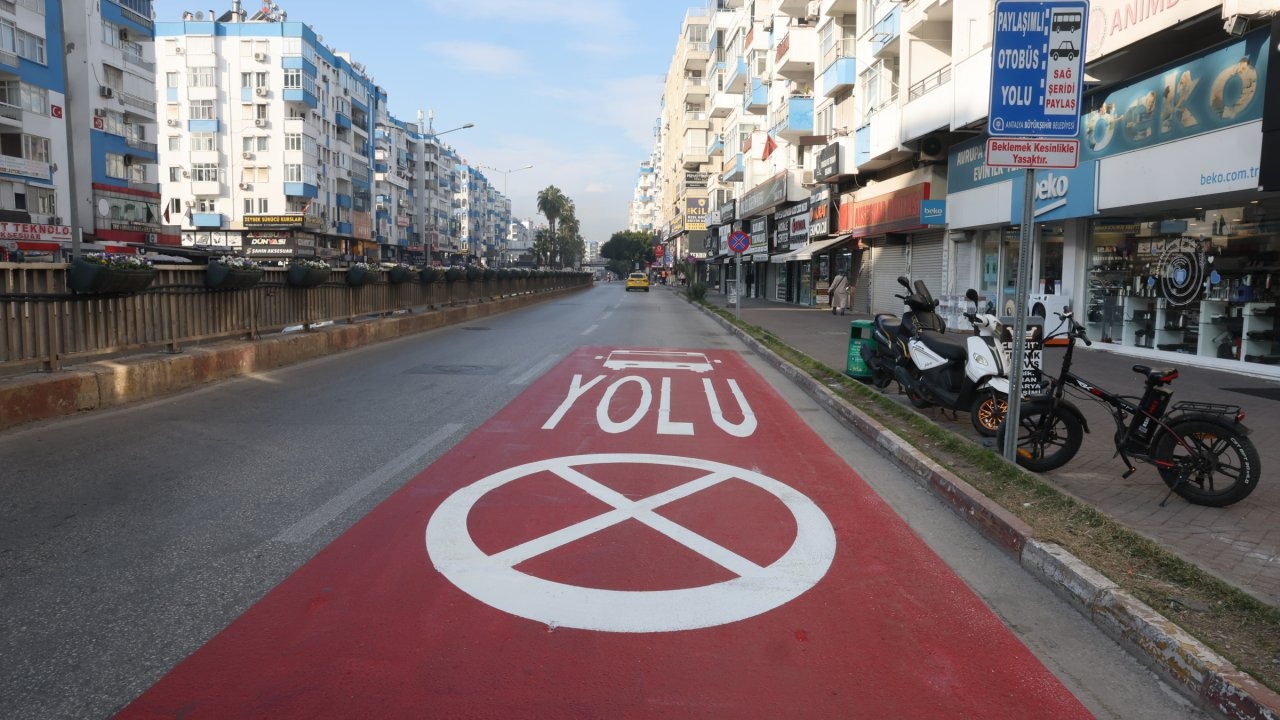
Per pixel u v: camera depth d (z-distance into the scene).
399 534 4.69
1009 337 7.33
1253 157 10.43
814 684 3.11
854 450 7.32
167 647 3.30
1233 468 5.32
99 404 8.41
